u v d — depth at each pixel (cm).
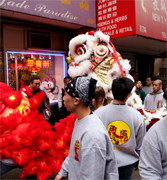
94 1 452
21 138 178
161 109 294
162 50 637
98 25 453
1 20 404
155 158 113
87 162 103
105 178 113
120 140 162
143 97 450
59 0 392
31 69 467
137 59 695
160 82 373
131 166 163
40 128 198
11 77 435
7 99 180
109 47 275
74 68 282
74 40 278
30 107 201
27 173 187
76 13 421
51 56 500
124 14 399
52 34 490
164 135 112
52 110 480
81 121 114
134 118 164
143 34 403
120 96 165
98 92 208
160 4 455
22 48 443
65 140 200
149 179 110
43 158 196
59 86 520
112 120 164
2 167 183
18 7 338
